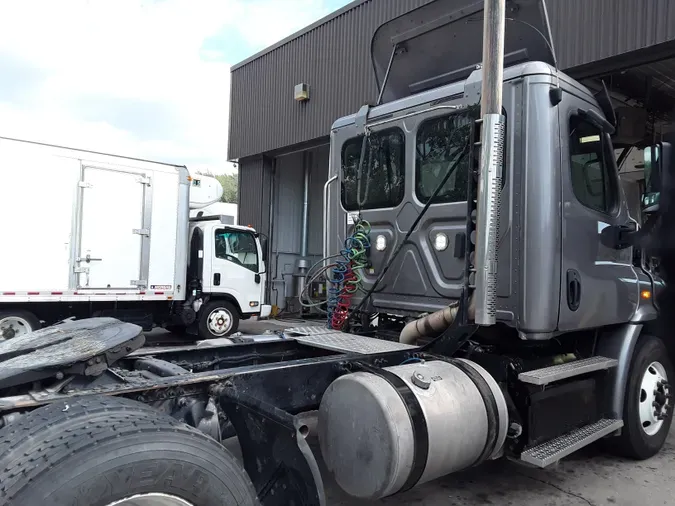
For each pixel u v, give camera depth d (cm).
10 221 771
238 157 1492
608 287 354
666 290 430
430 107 362
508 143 312
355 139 426
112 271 864
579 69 737
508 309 307
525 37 357
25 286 783
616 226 367
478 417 260
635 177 444
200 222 1043
